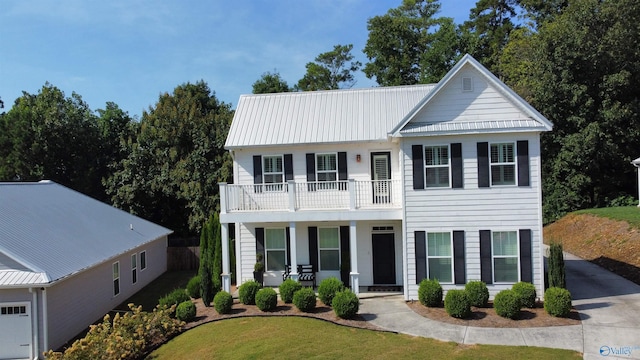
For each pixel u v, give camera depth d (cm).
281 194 1902
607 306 1486
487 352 1180
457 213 1614
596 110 3061
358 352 1209
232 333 1407
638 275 1792
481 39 4203
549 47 3122
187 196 2977
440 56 3847
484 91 1622
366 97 2114
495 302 1445
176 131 3167
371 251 1906
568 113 3106
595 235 2531
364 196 1809
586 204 3303
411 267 1648
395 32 4272
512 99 1595
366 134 1888
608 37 2959
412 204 1641
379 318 1474
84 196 2575
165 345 1437
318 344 1270
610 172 3175
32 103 3656
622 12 2962
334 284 1608
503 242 1593
